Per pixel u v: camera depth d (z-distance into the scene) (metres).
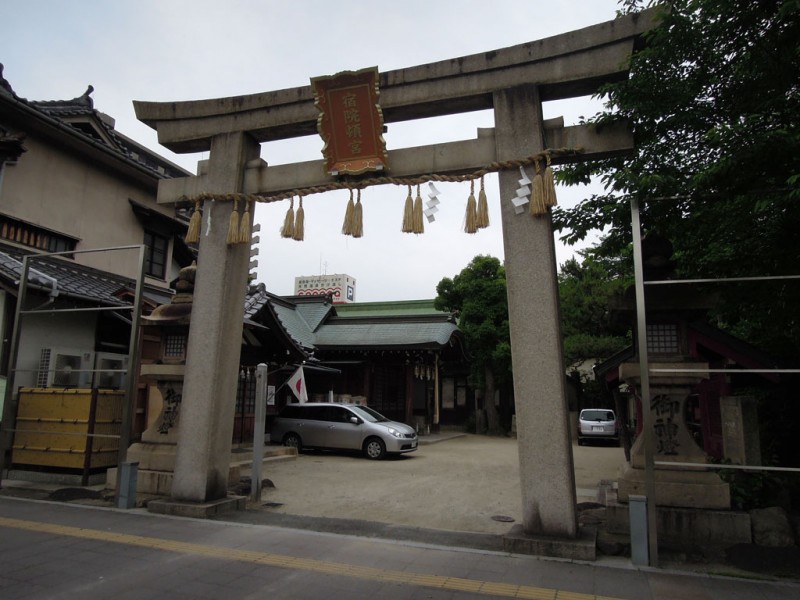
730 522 5.80
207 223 7.88
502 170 6.53
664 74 6.54
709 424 9.79
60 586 4.71
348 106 6.95
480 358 26.42
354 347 24.09
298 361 16.78
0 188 12.19
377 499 9.59
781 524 5.69
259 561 5.44
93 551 5.67
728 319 8.11
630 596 4.61
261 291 15.70
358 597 4.55
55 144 13.68
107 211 15.16
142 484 8.05
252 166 7.86
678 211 7.20
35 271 10.28
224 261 7.71
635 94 6.38
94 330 12.73
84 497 8.18
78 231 14.18
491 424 27.06
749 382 9.41
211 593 4.61
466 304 26.14
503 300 26.12
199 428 7.50
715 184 6.19
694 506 6.03
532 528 5.92
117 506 7.52
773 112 5.98
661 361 6.65
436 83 6.89
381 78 7.08
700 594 4.65
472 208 6.60
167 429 8.46
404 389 26.64
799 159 5.52
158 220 16.59
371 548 5.93
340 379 25.17
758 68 6.38
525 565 5.38
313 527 6.80
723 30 6.19
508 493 10.39
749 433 6.82
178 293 8.98
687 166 6.99
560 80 6.45
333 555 5.67
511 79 6.62
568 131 6.48
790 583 4.91
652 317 6.82
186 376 7.67
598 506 8.05
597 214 7.88
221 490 7.70
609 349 22.91
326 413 16.84
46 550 5.67
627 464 6.99
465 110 7.14
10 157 11.89
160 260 17.06
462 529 7.54
